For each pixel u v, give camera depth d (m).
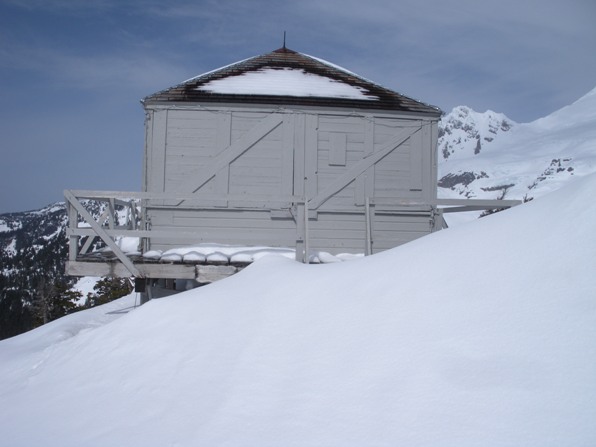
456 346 3.33
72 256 7.98
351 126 9.99
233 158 9.79
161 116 9.75
